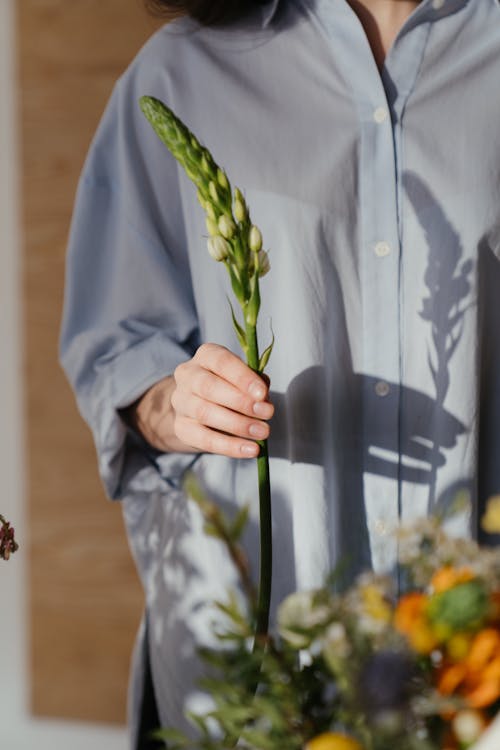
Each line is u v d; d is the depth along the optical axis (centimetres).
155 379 105
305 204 101
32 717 196
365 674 64
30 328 188
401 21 102
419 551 70
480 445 104
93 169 111
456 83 102
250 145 104
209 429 91
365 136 101
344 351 102
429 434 101
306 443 102
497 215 100
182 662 106
